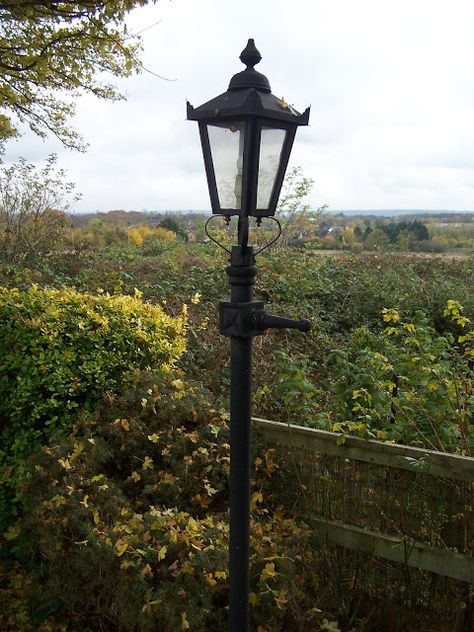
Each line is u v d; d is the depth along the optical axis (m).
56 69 7.37
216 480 3.52
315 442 3.38
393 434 3.31
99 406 3.84
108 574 2.79
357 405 3.36
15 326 4.15
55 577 3.03
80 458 3.45
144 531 2.95
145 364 4.32
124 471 3.62
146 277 9.20
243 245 2.23
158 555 2.76
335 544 3.29
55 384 3.85
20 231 9.81
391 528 3.16
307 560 3.19
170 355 4.52
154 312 4.73
